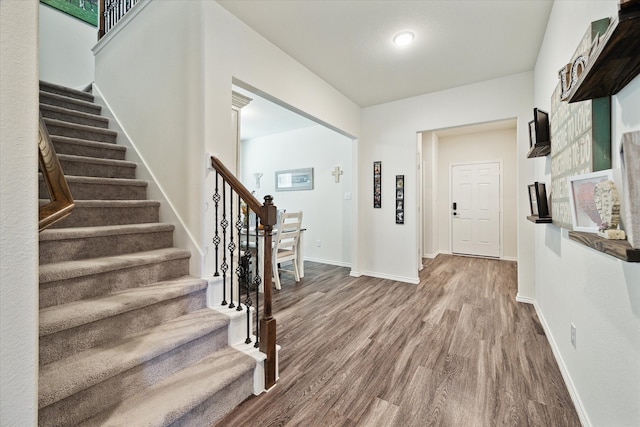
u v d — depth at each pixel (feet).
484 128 18.11
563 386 5.56
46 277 4.53
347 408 5.01
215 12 6.79
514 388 5.51
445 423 4.68
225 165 6.91
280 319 8.87
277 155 19.76
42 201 5.90
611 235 3.20
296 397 5.28
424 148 18.97
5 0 1.73
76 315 4.30
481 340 7.43
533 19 7.41
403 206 13.19
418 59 9.45
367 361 6.48
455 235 20.01
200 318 5.64
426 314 9.23
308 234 18.45
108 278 5.37
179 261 6.58
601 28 3.88
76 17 12.34
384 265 13.75
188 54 6.93
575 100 3.96
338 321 8.73
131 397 4.22
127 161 8.48
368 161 14.08
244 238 13.37
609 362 3.77
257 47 7.95
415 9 7.09
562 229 6.03
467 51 8.94
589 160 4.14
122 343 4.63
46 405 3.37
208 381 4.62
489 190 18.83
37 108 1.86
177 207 7.20
